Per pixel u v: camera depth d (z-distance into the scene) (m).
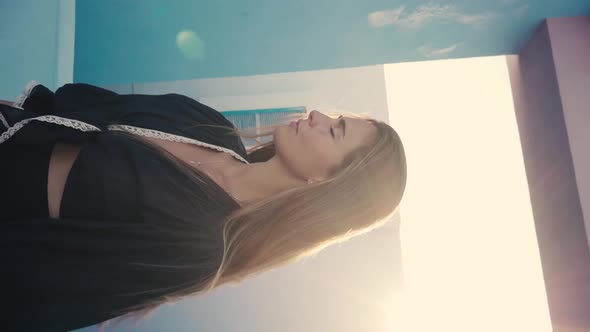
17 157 0.67
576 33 2.33
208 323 3.14
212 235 0.73
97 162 0.67
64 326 0.65
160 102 0.93
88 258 0.66
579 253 2.16
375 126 1.16
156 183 0.69
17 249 0.63
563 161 2.26
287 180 1.02
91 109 0.88
